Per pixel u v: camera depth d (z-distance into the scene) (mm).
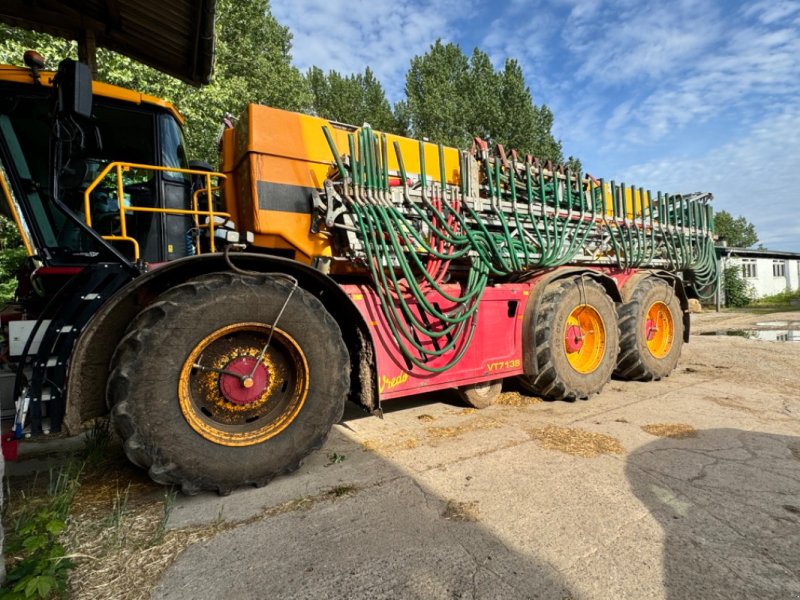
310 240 3252
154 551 1936
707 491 2451
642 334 5145
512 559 1856
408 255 3520
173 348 2287
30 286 3418
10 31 7457
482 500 2361
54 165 2402
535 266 4320
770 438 3275
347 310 3070
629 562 1839
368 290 3260
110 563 1854
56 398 2291
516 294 4180
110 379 2227
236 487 2500
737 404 4234
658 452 3008
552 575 1754
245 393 2604
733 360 6551
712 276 6699
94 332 2273
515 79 24641
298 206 3199
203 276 2492
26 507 2256
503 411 4074
